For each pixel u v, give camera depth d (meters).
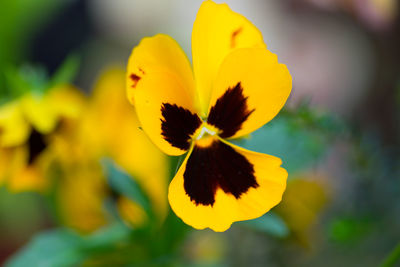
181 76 0.32
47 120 0.39
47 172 0.42
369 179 0.42
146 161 0.44
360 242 0.44
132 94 0.31
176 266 0.40
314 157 0.39
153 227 0.39
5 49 0.73
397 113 0.64
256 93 0.31
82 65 0.87
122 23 0.88
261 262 0.47
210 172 0.31
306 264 0.45
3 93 0.66
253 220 0.35
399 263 0.44
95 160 0.43
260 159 0.31
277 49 0.77
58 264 0.38
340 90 0.73
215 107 0.32
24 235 0.66
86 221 0.43
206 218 0.31
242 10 0.79
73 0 0.90
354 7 0.67
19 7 0.75
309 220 0.43
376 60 0.70
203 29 0.32
